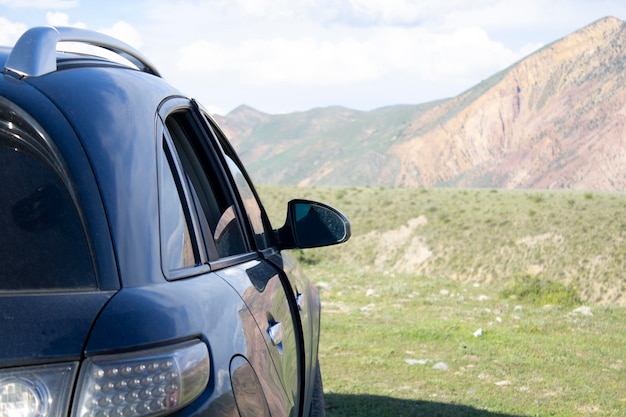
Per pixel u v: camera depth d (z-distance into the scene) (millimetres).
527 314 15820
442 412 7660
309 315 3617
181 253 1880
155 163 1856
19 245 1533
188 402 1460
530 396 8750
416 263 69938
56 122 1657
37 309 1403
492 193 85312
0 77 1733
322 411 4242
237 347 1796
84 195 1584
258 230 3090
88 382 1349
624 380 9805
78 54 2193
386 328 12875
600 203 71250
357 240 75375
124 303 1478
